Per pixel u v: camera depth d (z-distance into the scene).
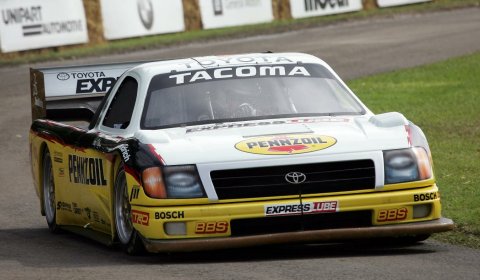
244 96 28.34
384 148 25.58
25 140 56.56
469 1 133.38
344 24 117.94
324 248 26.77
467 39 94.56
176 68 29.50
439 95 64.56
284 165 24.84
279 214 24.72
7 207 38.50
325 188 24.98
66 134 31.33
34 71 36.06
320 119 27.66
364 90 68.69
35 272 24.22
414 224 25.30
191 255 26.23
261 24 119.50
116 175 27.03
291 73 29.27
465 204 32.41
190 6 121.12
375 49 91.75
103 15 106.50
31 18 96.94
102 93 37.66
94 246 29.02
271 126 26.89
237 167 24.77
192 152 25.28
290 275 22.55
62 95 37.34
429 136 49.84
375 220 25.14
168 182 24.84
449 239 27.67
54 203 32.81
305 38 104.62
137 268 24.28
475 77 71.25
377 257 24.84
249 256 25.73
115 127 29.03
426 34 101.19
